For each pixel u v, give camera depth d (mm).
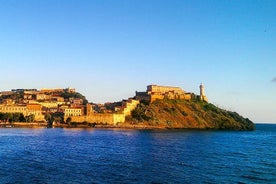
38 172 85688
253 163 107625
